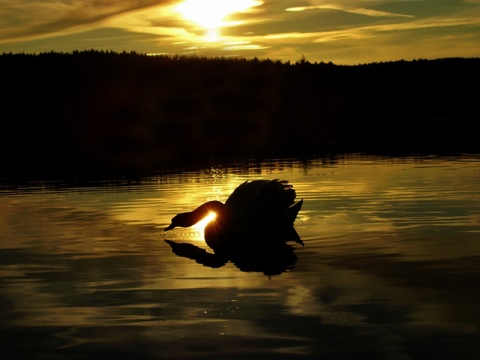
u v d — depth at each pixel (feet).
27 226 33.55
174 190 45.78
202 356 16.06
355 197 40.11
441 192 41.09
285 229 31.17
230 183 49.08
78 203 40.91
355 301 19.92
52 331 17.92
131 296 20.99
